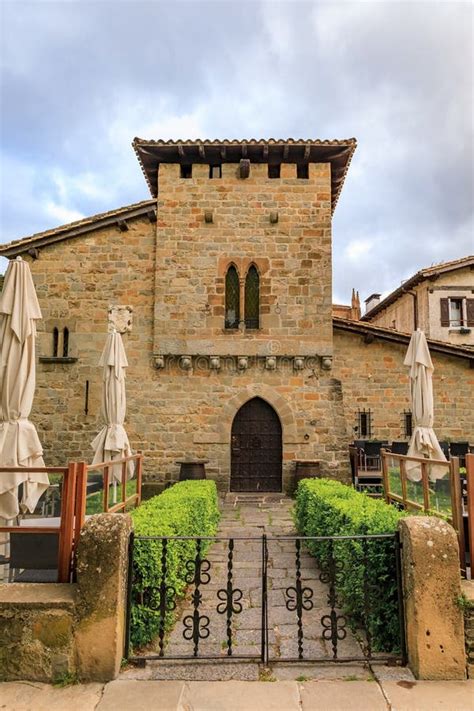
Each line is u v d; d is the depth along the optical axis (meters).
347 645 4.23
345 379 14.16
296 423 12.55
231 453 12.68
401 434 13.97
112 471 7.49
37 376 12.87
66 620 3.64
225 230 13.17
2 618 3.64
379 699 3.35
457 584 3.73
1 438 5.71
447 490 5.86
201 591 5.58
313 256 13.10
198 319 12.84
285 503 11.39
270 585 5.77
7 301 6.08
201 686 3.51
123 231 13.35
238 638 4.39
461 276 21.31
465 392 14.09
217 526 8.88
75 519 4.08
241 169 13.09
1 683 3.55
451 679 3.59
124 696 3.38
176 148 13.10
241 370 12.77
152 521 4.80
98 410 12.75
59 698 3.36
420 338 9.21
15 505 5.42
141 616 4.08
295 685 3.52
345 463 12.41
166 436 12.57
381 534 4.11
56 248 13.30
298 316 12.87
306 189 13.36
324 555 5.90
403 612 3.90
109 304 13.12
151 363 12.84
